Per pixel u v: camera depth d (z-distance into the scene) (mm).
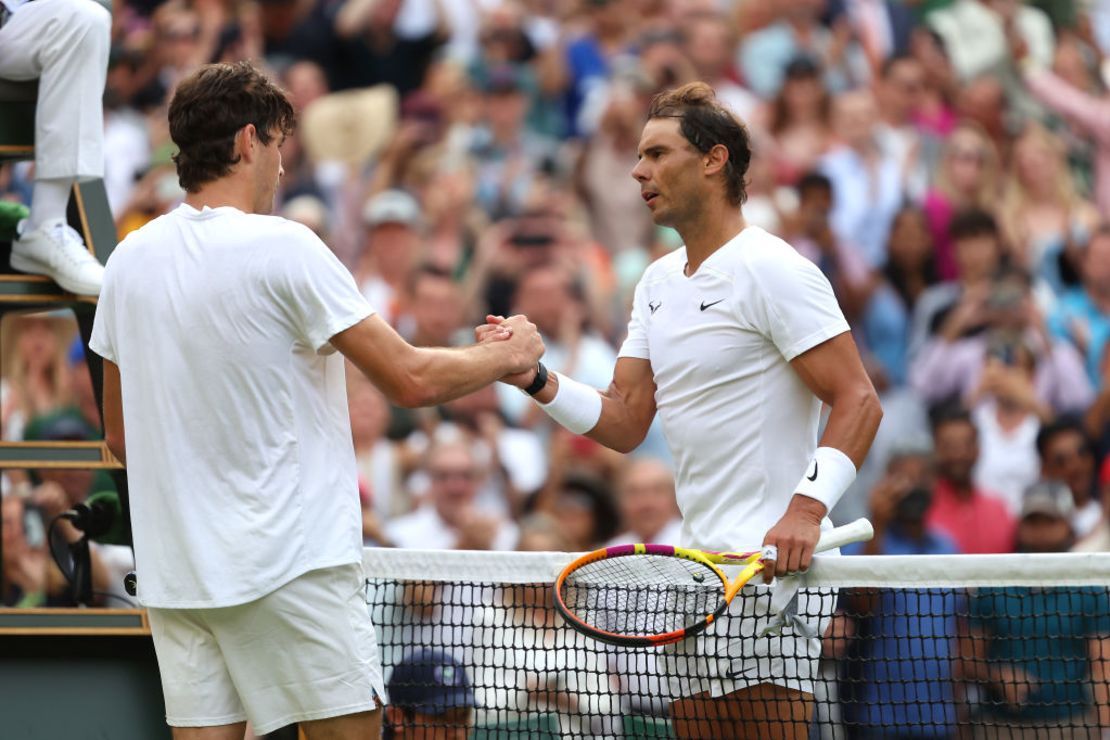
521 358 14539
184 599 12531
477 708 16625
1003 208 38312
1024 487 32688
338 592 12734
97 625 15516
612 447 15891
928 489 31438
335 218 37125
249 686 12742
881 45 39688
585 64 39000
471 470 30203
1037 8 40906
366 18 38938
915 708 23281
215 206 12969
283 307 12570
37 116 17828
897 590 16109
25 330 30703
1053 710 23828
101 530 17266
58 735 15461
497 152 37906
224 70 13102
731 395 14516
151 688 15672
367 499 30047
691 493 14922
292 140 38094
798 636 14445
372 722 13039
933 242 36219
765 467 14453
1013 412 33469
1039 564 14219
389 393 12992
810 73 38000
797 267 14219
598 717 20516
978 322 34781
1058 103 39938
